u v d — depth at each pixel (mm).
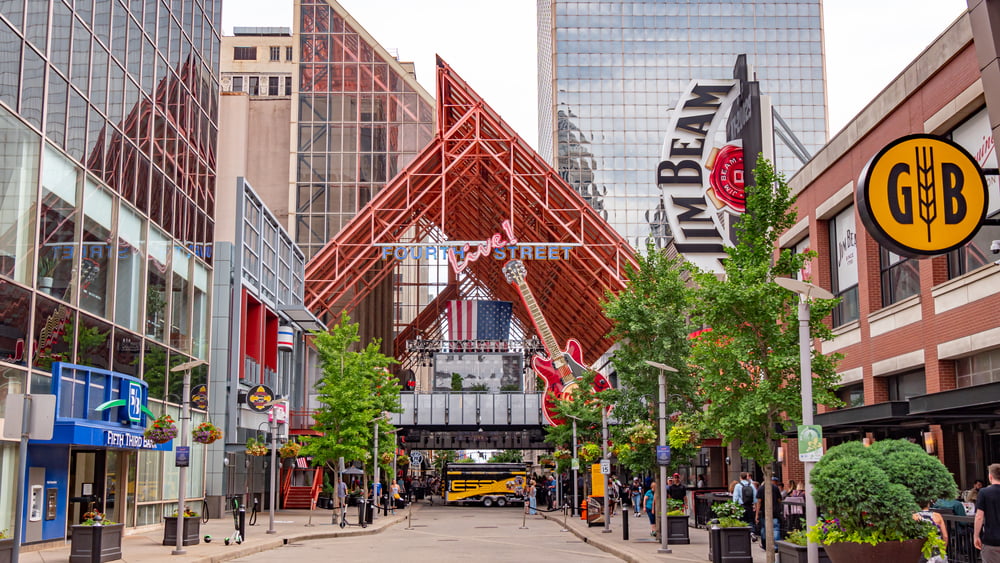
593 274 72375
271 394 42656
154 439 23922
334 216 79438
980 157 24000
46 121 25469
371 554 26859
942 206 15281
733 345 19859
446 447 88125
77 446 28188
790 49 160250
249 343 49312
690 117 51219
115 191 30391
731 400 20422
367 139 80812
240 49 129250
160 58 35250
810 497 15086
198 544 27250
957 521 17734
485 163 75500
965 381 25062
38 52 25109
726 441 20547
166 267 35750
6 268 23266
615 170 157250
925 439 26469
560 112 158500
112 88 30328
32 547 24484
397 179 71625
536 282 92875
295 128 80625
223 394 43156
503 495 77125
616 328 32500
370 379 55094
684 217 50312
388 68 82188
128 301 31672
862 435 29828
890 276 29625
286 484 57625
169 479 36906
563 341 103438
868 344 30547
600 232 72125
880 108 28609
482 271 103125
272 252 54750
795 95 158750
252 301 49062
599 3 161750
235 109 52438
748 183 45938
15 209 23750
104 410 28938
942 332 25625
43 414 13656
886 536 13344
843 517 13555
